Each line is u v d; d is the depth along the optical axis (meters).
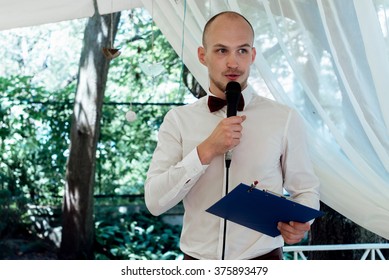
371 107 2.99
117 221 7.66
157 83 7.88
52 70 7.82
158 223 7.73
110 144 7.73
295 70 3.06
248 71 2.49
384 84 2.90
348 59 2.99
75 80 7.84
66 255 7.08
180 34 3.24
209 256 2.46
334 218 4.02
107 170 7.71
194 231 2.50
